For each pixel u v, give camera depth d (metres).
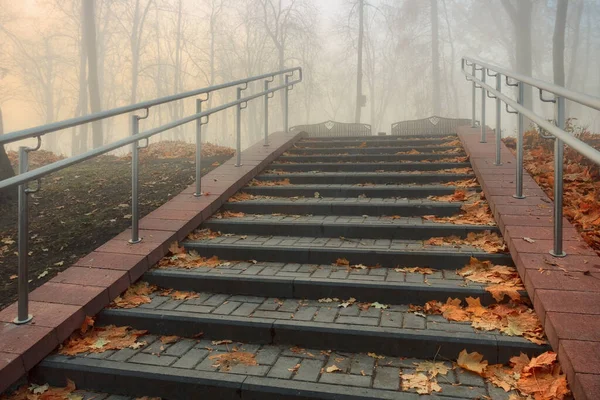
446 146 7.77
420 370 2.63
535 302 2.87
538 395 2.26
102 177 6.69
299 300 3.53
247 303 3.49
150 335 3.25
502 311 3.01
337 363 2.76
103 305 3.40
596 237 3.64
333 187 5.75
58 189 6.05
